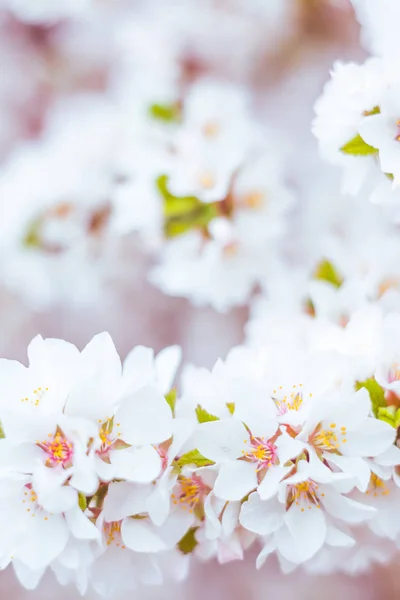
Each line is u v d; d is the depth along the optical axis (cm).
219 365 42
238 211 49
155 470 40
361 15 44
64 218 52
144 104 54
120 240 53
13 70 72
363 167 42
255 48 63
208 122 51
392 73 41
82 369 40
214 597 71
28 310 68
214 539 41
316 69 65
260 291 59
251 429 40
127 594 69
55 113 68
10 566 71
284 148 58
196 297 50
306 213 54
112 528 41
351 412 40
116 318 67
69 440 40
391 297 44
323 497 40
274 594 72
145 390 40
